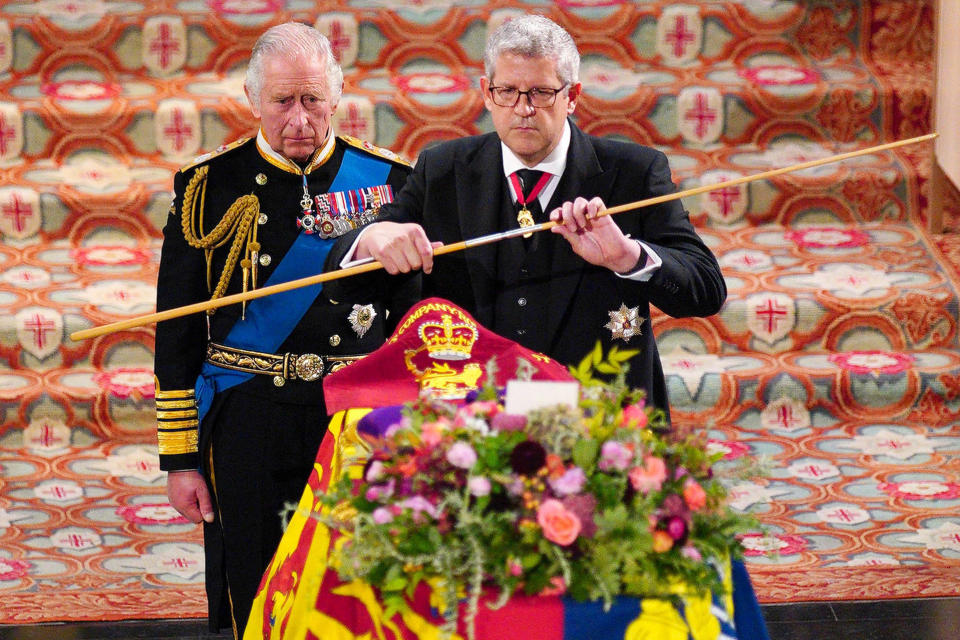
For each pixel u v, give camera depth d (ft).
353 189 37.19
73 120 70.79
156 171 70.69
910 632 43.70
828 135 73.00
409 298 35.99
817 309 64.23
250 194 36.47
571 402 24.88
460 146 35.04
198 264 36.50
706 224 70.44
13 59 74.23
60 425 61.05
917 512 52.85
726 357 64.23
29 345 62.95
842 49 76.38
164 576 48.88
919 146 72.69
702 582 24.02
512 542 23.54
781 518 52.49
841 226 70.69
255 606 31.48
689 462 25.21
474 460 23.79
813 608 45.24
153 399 61.31
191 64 75.25
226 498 36.40
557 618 23.47
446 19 75.46
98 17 74.64
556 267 33.78
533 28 31.71
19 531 52.54
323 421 36.42
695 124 72.33
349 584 25.61
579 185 33.94
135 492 56.44
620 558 23.25
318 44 35.09
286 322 36.24
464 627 23.59
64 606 46.03
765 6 75.87
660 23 75.61
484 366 30.83
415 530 23.86
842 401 61.98
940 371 62.08
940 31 68.33
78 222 68.74
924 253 68.23
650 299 32.58
